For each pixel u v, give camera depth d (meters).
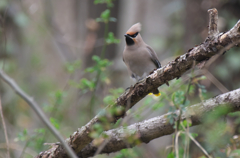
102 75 10.05
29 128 13.48
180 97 5.83
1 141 11.09
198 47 5.35
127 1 22.02
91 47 14.10
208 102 6.24
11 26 13.84
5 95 13.08
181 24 13.55
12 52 14.09
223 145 6.85
